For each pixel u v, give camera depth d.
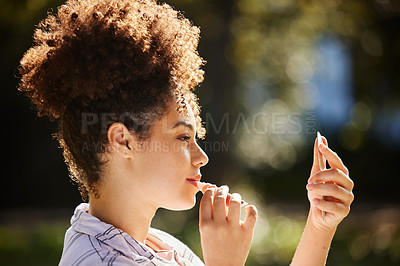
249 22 11.97
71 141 1.94
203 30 10.84
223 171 10.92
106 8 1.96
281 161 16.75
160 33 1.97
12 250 9.22
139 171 1.89
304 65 14.40
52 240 9.74
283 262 8.52
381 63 11.09
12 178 14.02
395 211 12.96
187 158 1.93
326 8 11.87
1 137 13.95
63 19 2.00
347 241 9.73
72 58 1.88
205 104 11.02
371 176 16.05
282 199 15.61
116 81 1.85
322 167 2.19
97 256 1.73
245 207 2.03
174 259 2.16
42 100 2.00
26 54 2.07
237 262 1.96
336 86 15.53
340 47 13.98
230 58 11.86
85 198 2.06
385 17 10.88
